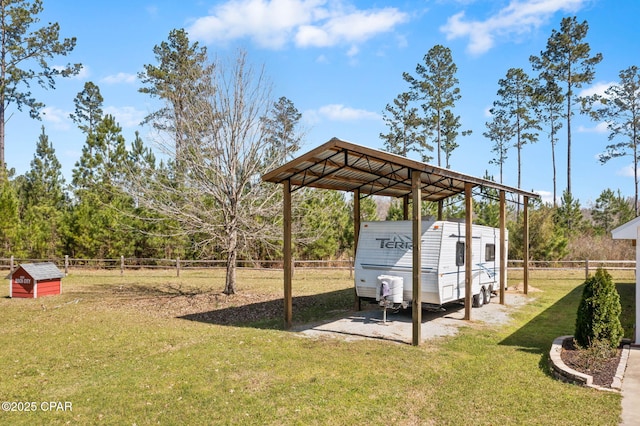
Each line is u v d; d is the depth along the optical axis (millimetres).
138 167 14891
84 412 4996
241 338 8359
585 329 7141
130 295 14703
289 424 4699
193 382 5914
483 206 24406
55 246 23625
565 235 24359
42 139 33531
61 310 11945
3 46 30688
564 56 34000
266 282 18578
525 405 5184
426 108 37938
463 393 5602
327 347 7719
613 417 4758
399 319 10484
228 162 13922
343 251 24656
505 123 38906
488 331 9109
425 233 10078
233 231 14039
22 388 5801
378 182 11594
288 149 14977
